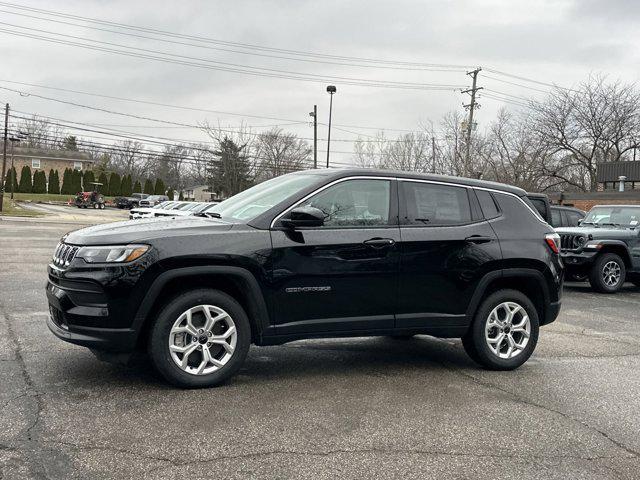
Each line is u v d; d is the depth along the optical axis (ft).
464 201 18.80
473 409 14.98
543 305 19.69
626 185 118.73
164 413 13.69
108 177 268.00
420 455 12.04
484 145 137.08
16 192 231.71
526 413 14.82
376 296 17.10
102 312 14.53
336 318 16.78
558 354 21.45
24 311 24.90
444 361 19.83
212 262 15.38
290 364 18.69
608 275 39.70
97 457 11.25
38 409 13.57
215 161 193.67
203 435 12.53
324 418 13.88
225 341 15.74
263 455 11.69
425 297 17.69
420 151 160.35
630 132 133.90
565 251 40.14
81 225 99.91
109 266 14.56
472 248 18.21
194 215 18.45
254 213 16.67
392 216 17.57
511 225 19.22
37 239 64.59
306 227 16.31
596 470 11.69
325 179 17.10
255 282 15.75
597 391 16.90
